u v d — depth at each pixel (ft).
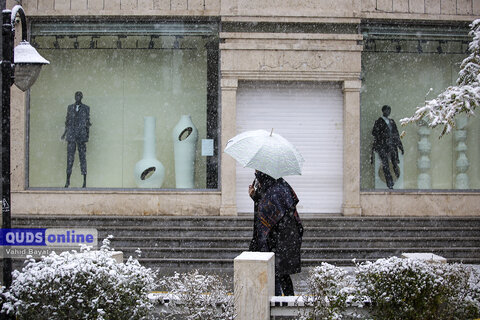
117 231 41.37
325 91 46.47
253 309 18.97
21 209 45.24
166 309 19.98
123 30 46.62
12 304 17.69
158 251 39.42
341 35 45.16
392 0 46.09
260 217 23.62
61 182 46.96
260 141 24.75
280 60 44.98
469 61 31.42
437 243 40.75
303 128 46.39
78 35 46.88
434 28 47.29
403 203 45.62
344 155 45.70
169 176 46.91
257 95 46.39
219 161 45.73
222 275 35.88
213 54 46.47
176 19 46.19
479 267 28.35
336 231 41.63
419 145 47.55
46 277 17.51
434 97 47.62
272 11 45.03
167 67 46.98
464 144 47.85
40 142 46.98
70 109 47.19
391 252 39.65
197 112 46.70
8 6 45.03
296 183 46.32
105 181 47.14
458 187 47.70
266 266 18.99
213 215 44.80
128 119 47.34
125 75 47.24
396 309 18.92
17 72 23.50
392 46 47.29
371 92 47.34
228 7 45.03
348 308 19.45
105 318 17.34
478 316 19.56
